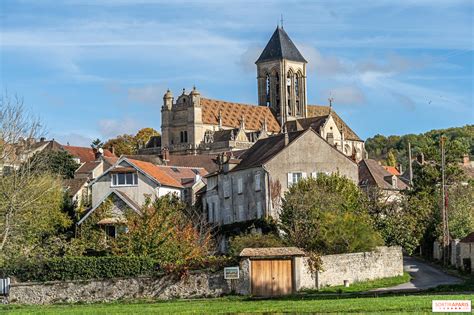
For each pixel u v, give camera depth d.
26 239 82.62
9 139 86.38
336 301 55.12
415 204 103.75
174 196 97.12
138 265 70.69
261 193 96.44
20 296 69.44
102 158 150.75
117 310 55.06
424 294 61.25
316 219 80.00
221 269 68.19
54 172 131.25
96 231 87.88
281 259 69.00
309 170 97.88
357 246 78.94
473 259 87.19
